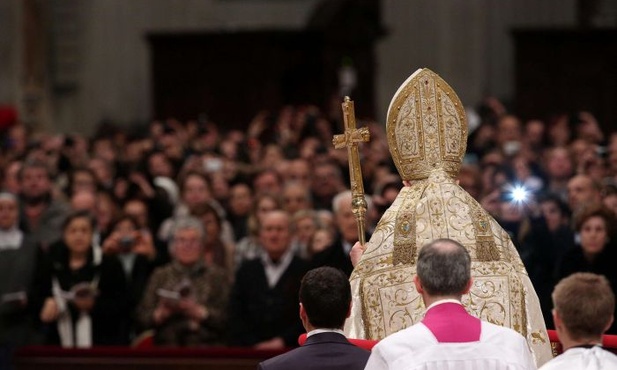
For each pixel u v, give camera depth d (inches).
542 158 1790.1
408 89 657.0
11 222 1186.6
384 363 534.0
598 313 515.5
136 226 1217.4
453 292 543.2
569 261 993.5
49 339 1120.2
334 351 581.3
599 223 979.3
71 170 1712.6
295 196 1320.1
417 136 655.8
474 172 1272.1
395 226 634.8
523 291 627.2
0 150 1932.8
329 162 1487.5
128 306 1122.0
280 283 1076.5
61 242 1139.9
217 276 1101.1
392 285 624.1
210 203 1325.0
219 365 1015.6
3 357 1109.1
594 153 1469.0
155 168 1672.0
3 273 1127.6
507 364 530.6
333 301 585.6
